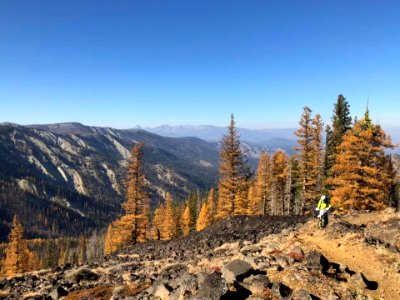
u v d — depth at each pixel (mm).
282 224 35156
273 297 12516
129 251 40156
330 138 53750
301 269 14930
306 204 52438
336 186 47312
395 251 17641
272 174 64812
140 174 51031
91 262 34812
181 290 13695
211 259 22281
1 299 22469
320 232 21719
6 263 59531
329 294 13055
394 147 37719
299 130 49031
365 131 38656
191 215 104125
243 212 60656
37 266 95875
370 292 14047
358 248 18531
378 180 38688
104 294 19047
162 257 30266
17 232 60062
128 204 50656
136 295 16828
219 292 12320
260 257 16906
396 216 24438
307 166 49812
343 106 52125
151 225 106125
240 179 52000
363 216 28094
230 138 51250
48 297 20484
